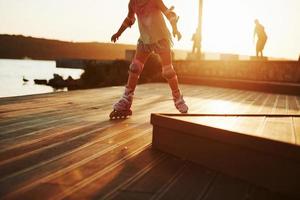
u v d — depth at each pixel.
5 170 2.02
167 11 3.51
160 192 1.80
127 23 3.78
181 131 2.40
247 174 2.01
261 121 2.68
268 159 1.90
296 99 8.39
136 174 2.06
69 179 1.92
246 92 10.14
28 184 1.81
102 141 2.84
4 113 4.07
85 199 1.66
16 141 2.71
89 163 2.23
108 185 1.86
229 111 5.16
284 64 12.79
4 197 1.63
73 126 3.43
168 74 3.71
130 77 3.95
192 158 2.34
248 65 13.77
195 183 1.96
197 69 15.33
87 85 21.41
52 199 1.64
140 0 3.61
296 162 1.78
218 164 2.17
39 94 6.53
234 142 2.06
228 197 1.78
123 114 4.01
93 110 4.62
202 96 7.81
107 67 21.03
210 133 2.19
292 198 1.80
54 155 2.37
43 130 3.17
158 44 3.62
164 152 2.56
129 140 2.91
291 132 2.23
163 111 4.74
